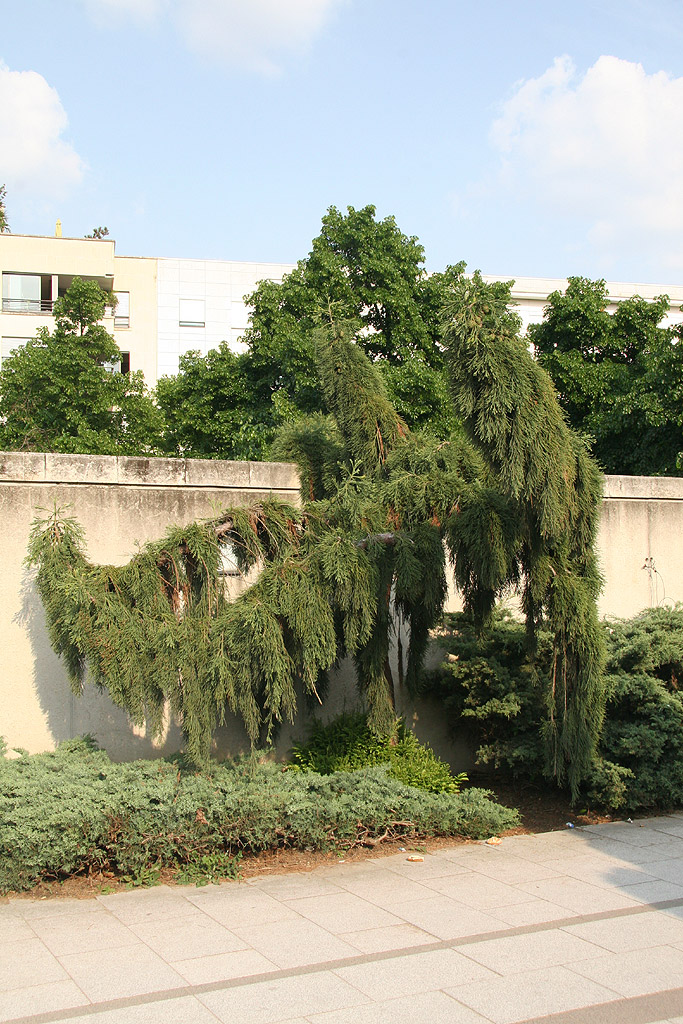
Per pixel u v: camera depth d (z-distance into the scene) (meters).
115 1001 3.97
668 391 14.78
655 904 5.28
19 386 18.36
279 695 6.07
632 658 7.70
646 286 39.09
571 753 6.82
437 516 6.55
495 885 5.62
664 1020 3.86
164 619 6.04
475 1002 3.98
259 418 16.30
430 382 15.40
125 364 33.25
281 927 4.88
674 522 9.62
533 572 6.60
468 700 7.57
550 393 6.09
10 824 5.53
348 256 17.00
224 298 34.25
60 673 7.02
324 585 6.20
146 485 7.38
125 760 7.14
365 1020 3.81
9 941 4.68
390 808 6.45
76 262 30.28
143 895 5.44
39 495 7.06
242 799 5.93
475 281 6.22
